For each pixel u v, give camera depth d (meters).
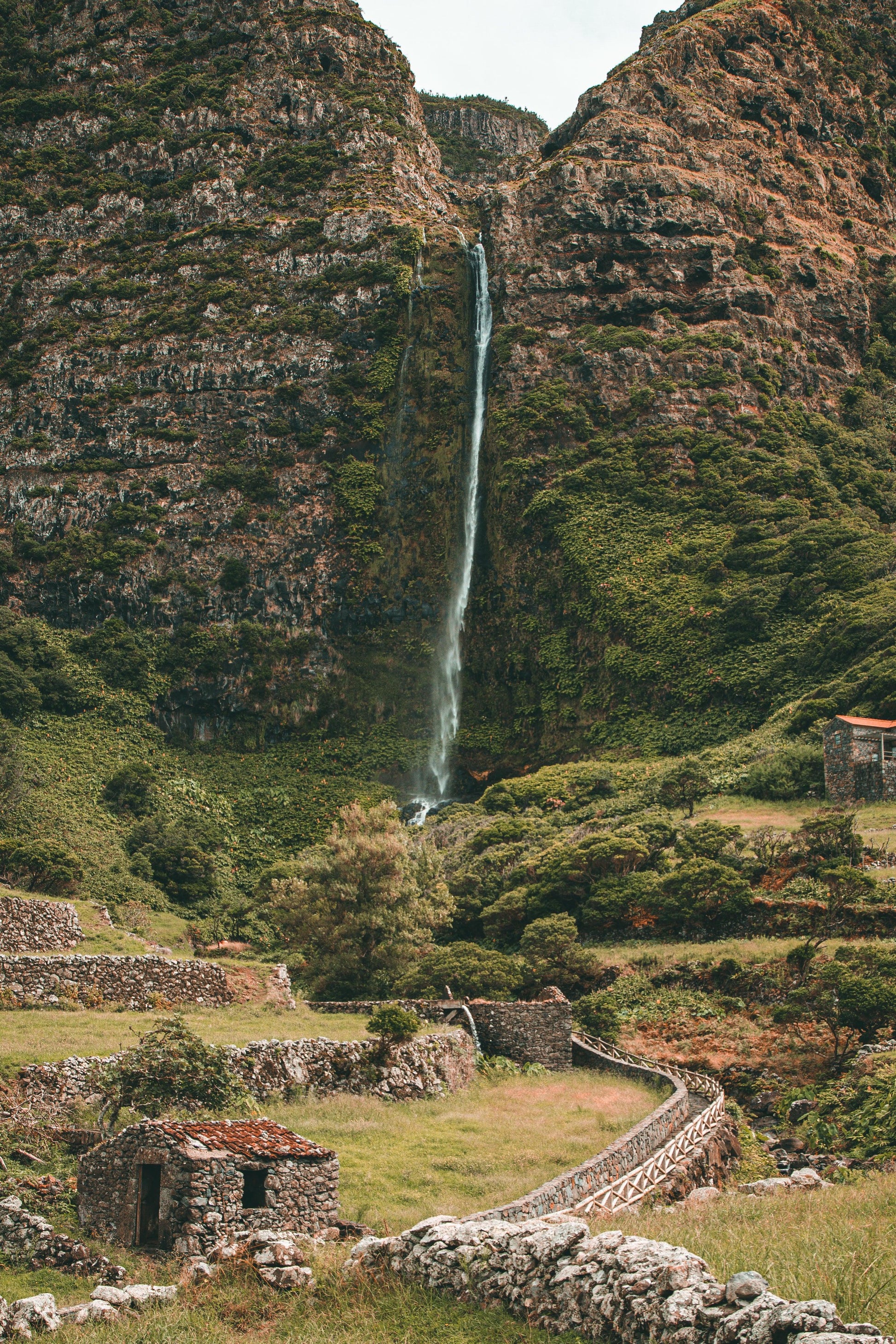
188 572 120.31
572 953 53.28
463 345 136.38
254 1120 20.80
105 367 132.00
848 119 166.75
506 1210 18.50
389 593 123.38
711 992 49.22
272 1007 37.81
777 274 140.38
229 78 154.25
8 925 38.50
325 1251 16.91
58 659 111.19
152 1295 15.41
